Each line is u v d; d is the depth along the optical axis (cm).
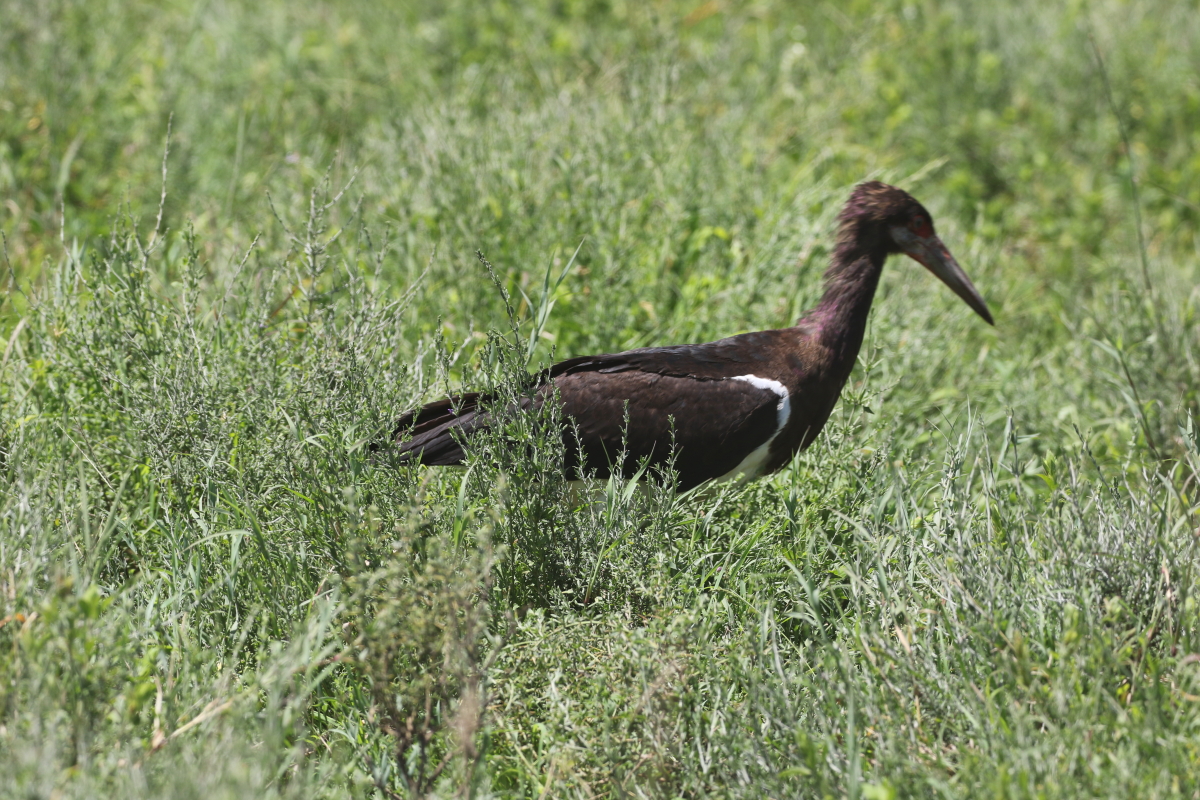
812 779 938
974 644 1067
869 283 1490
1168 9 2925
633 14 2736
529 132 2023
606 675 1024
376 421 1255
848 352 1468
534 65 2520
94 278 1477
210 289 1631
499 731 1017
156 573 1212
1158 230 2319
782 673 1042
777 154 2272
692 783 977
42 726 893
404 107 2411
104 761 884
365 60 2648
